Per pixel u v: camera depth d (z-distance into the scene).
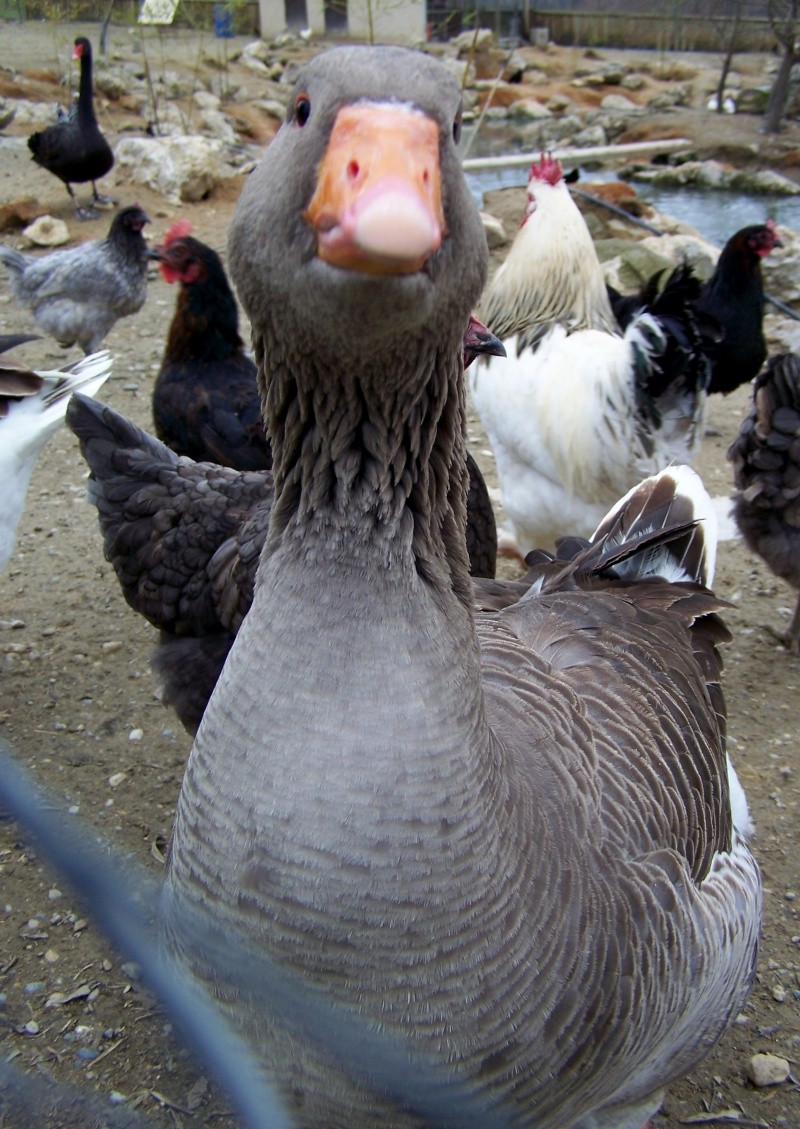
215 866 0.35
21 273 1.60
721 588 1.12
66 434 1.40
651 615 0.57
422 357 0.35
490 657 0.49
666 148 3.59
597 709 0.48
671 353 0.89
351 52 0.33
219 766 0.35
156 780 0.81
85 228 2.20
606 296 1.11
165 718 0.88
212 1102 0.57
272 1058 0.37
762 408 0.95
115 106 3.44
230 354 1.09
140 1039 0.61
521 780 0.40
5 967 0.65
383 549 0.35
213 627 0.73
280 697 0.34
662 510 0.65
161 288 1.94
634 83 4.71
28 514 1.20
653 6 5.72
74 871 0.42
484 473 1.31
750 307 1.33
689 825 0.48
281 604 0.35
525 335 1.02
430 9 5.38
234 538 0.71
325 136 0.32
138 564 0.75
